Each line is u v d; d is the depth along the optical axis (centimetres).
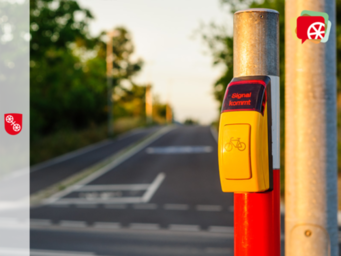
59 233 1092
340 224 1135
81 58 4791
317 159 192
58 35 3005
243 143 191
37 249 926
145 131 5325
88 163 2739
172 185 1916
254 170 191
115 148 3531
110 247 941
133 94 8975
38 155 2955
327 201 192
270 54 209
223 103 202
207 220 1248
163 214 1349
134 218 1295
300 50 197
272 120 207
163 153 3061
